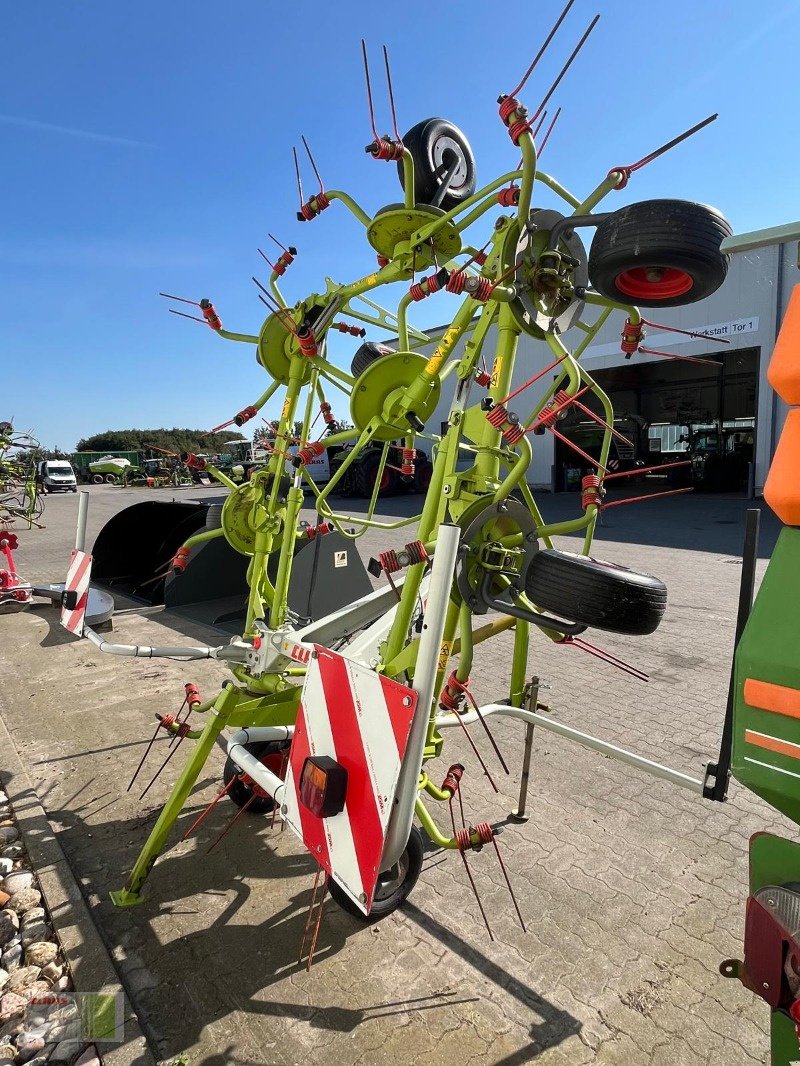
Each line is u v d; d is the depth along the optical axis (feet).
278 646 8.32
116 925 7.63
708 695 14.55
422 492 65.67
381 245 8.01
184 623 19.94
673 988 6.75
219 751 11.96
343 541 16.67
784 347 3.82
